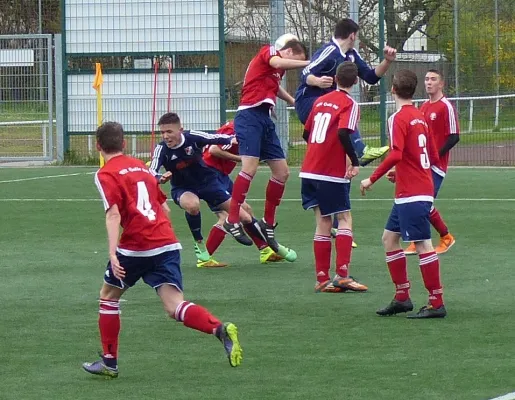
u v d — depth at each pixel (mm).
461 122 40562
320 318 13719
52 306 14773
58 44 38562
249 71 18344
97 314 14195
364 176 34125
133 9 37812
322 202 15391
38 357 11789
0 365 11438
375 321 13492
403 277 13711
